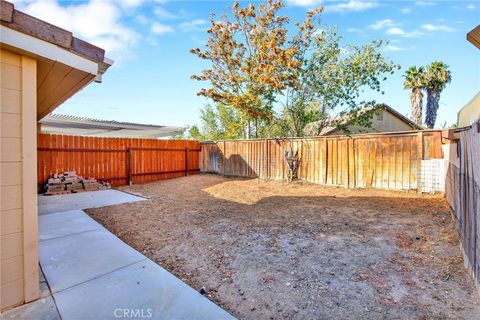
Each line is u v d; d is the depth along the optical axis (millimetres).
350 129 15000
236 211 5207
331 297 2205
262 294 2248
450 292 2258
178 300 2074
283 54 11602
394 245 3318
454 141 3795
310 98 13000
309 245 3354
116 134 14922
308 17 12164
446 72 14078
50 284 2262
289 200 6309
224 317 1882
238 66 13641
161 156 10203
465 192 2785
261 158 9875
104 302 2016
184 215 4855
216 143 11344
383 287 2352
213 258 2967
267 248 3256
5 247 1879
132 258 2855
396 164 6855
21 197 1950
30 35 1809
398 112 16203
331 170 8102
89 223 4160
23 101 1930
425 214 4633
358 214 4855
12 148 1899
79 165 7910
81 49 2082
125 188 8227
